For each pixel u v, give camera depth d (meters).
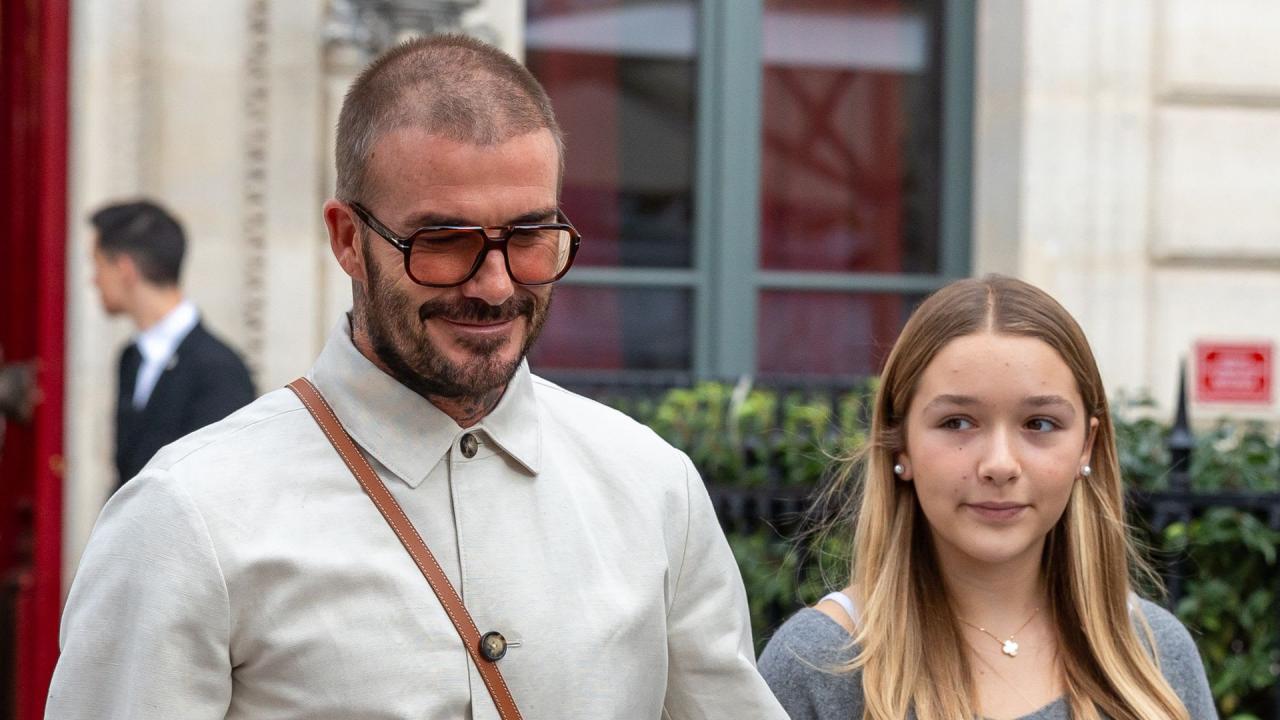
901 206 6.70
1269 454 4.63
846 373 6.66
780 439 4.59
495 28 5.68
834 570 3.16
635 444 2.20
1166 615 2.70
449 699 1.92
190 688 1.87
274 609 1.89
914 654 2.50
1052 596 2.62
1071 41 6.10
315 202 5.61
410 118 1.92
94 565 1.94
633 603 2.06
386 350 1.99
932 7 6.69
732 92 6.54
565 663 1.99
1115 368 6.13
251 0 5.55
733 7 6.54
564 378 6.22
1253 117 6.20
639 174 6.54
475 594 1.98
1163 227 6.16
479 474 2.05
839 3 6.65
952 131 6.61
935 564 2.61
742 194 6.56
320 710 1.88
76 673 1.91
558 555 2.04
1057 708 2.51
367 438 2.01
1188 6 6.14
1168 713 2.51
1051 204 6.11
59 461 4.74
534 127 1.95
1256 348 6.21
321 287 5.62
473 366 1.95
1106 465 2.62
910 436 2.53
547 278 1.97
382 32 5.35
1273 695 4.36
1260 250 6.20
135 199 5.03
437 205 1.90
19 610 4.73
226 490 1.93
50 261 4.73
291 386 2.09
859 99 6.67
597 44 6.51
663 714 2.21
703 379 6.18
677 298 6.59
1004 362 2.43
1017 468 2.42
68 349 5.43
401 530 1.98
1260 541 4.25
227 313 5.58
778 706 2.23
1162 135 6.16
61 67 4.78
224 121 5.57
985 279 2.58
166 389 4.84
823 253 6.66
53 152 4.76
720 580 2.21
